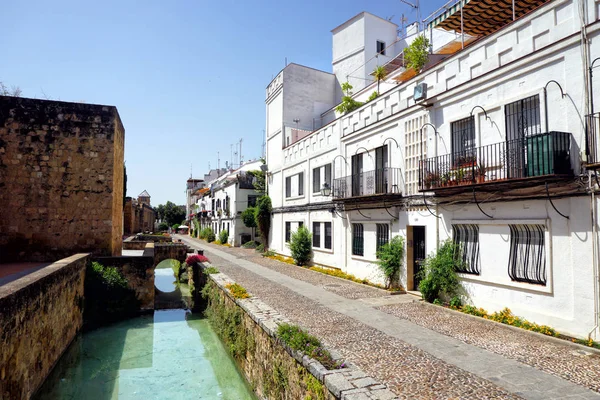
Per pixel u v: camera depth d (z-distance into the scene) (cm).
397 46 2534
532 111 820
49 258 1458
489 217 909
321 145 1877
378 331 796
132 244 2425
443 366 599
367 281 1420
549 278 757
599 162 651
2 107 1437
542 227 789
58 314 987
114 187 1574
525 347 684
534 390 508
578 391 503
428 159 1103
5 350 629
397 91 1303
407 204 1213
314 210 1916
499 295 879
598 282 673
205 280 1561
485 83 930
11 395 660
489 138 920
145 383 914
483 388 516
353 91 2458
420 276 1160
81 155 1513
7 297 636
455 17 1270
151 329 1348
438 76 1106
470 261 970
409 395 495
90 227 1506
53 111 1490
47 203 1467
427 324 848
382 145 1368
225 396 846
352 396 452
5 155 1434
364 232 1468
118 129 1658
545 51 779
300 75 2505
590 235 689
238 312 1008
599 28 685
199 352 1129
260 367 796
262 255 2488
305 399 568
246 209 3225
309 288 1301
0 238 1414
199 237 5206
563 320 730
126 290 1461
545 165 738
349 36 2530
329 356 585
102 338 1241
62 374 960
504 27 891
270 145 2678
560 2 766
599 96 684
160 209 8375
